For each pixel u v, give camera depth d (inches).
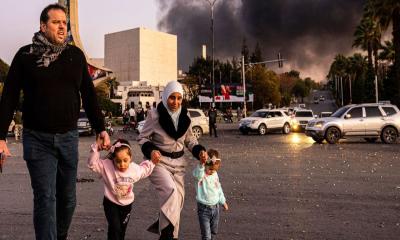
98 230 217.2
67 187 157.2
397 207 268.8
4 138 142.8
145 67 5191.9
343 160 523.5
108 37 5403.5
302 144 796.0
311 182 363.6
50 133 145.8
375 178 383.6
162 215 163.9
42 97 144.2
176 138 173.2
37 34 147.5
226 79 4655.5
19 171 445.1
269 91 3661.4
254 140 927.0
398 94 1250.6
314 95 7824.8
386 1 1240.2
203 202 179.0
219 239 201.8
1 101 143.9
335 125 794.2
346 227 222.8
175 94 171.3
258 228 221.1
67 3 2313.0
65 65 147.7
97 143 163.9
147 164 166.6
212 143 837.8
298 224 228.8
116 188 161.8
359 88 3312.0
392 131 796.0
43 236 144.1
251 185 350.3
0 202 285.1
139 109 1280.8
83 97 163.0
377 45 2095.2
